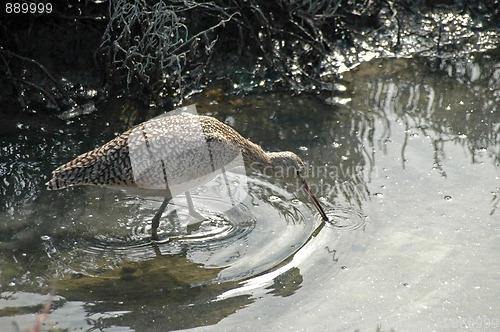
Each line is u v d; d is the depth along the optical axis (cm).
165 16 1323
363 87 1380
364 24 1498
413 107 1326
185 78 1360
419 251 1000
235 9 1396
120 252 1003
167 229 1055
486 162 1180
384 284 945
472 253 995
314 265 977
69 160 1169
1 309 888
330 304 913
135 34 1355
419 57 1465
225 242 1025
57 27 1339
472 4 1545
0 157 1166
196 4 1332
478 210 1073
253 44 1412
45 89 1305
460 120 1290
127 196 1119
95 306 900
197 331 865
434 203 1091
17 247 997
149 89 1308
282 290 934
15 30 1318
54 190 1111
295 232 1042
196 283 944
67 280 945
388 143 1230
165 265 980
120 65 1327
